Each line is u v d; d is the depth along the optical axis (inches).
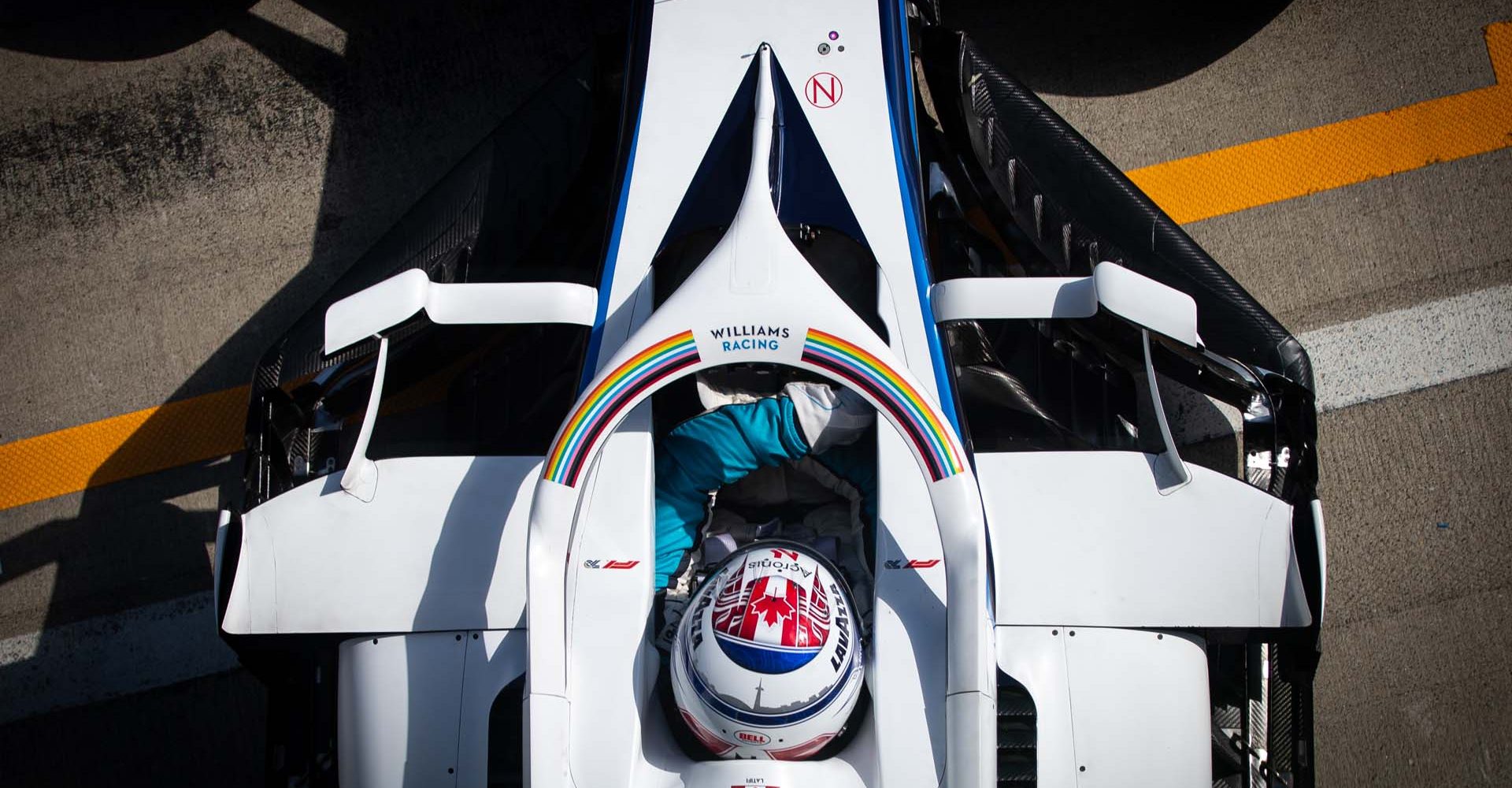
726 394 124.6
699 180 130.4
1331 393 167.2
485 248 143.5
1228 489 117.6
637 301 124.6
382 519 118.5
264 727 163.6
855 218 128.3
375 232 183.0
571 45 186.5
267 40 192.1
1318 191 174.4
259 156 187.9
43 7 192.5
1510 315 167.5
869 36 138.3
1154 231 142.8
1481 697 155.3
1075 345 147.6
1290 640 115.8
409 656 114.1
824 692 95.5
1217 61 180.4
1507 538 160.1
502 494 119.2
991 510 117.3
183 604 169.5
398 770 111.4
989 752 99.6
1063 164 146.9
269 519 119.0
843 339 106.7
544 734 100.2
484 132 185.3
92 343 182.4
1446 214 172.1
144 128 190.9
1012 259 155.7
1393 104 176.6
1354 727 155.9
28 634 169.9
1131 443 146.8
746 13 140.1
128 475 176.4
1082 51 182.5
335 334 119.4
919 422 104.8
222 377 178.9
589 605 110.7
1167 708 112.1
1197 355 124.4
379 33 190.4
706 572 117.2
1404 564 160.4
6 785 164.1
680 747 107.4
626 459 116.3
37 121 193.2
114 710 166.1
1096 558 115.3
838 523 122.9
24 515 176.1
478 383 149.5
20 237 188.5
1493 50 177.3
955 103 148.9
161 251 185.6
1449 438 164.1
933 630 107.6
